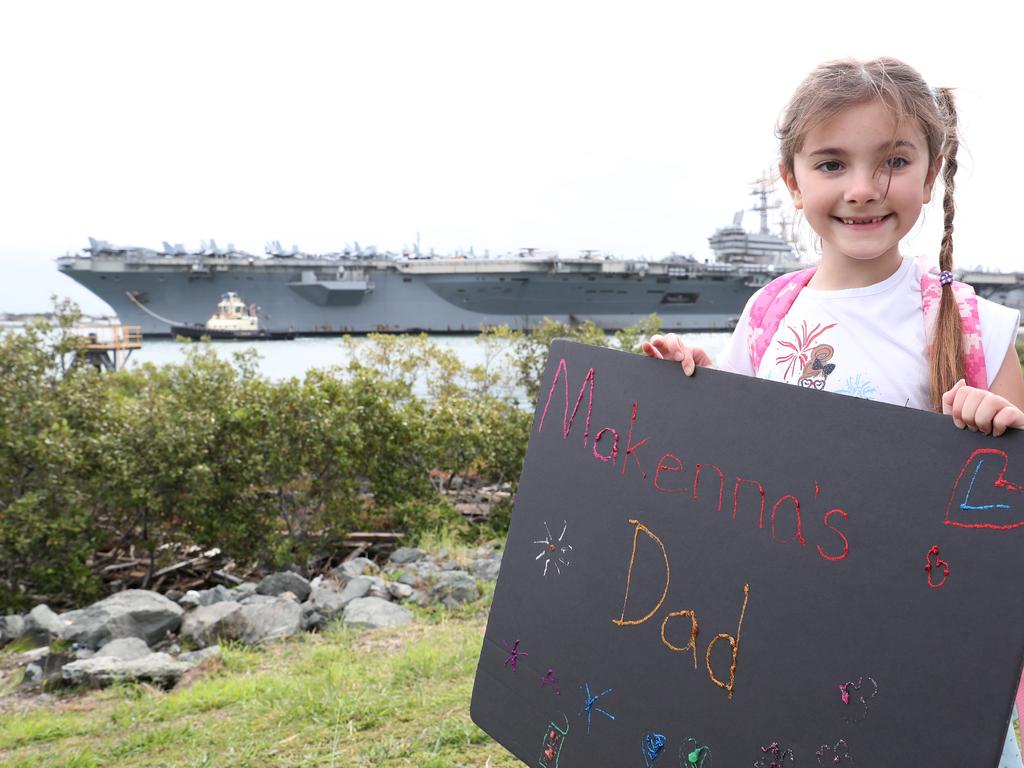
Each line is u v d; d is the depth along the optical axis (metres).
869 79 1.32
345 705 3.84
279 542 8.80
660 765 1.41
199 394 8.79
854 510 1.25
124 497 8.02
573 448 1.71
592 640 1.57
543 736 1.62
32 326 8.31
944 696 1.11
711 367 1.51
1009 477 1.11
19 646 5.95
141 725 3.99
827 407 1.33
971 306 1.39
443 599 6.45
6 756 3.75
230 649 5.45
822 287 1.59
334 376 9.95
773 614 1.31
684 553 1.45
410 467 10.03
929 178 1.44
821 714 1.22
